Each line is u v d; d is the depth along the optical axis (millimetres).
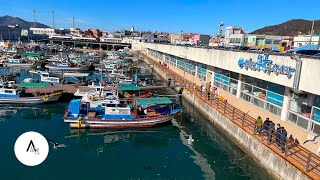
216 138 29031
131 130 30781
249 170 22188
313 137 18938
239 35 83312
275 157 19109
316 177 15578
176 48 56406
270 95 24422
